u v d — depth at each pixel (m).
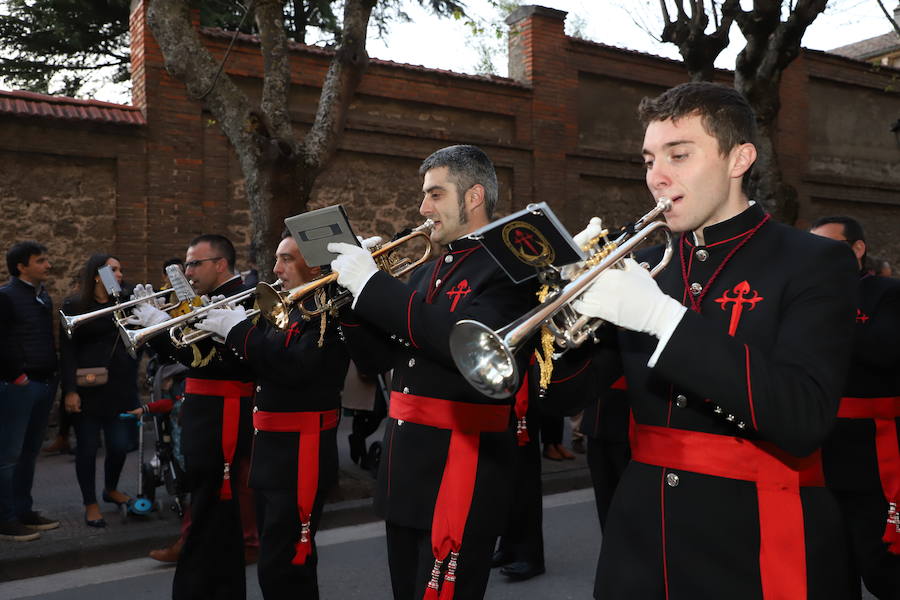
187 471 3.36
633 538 1.58
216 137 9.44
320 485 3.01
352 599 3.99
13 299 5.05
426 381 2.42
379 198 10.46
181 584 3.33
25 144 8.45
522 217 1.42
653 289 1.41
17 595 4.14
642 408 1.62
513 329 1.35
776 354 1.41
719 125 1.53
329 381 2.99
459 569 2.31
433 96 10.66
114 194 8.96
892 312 2.83
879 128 14.57
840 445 2.88
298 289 2.36
